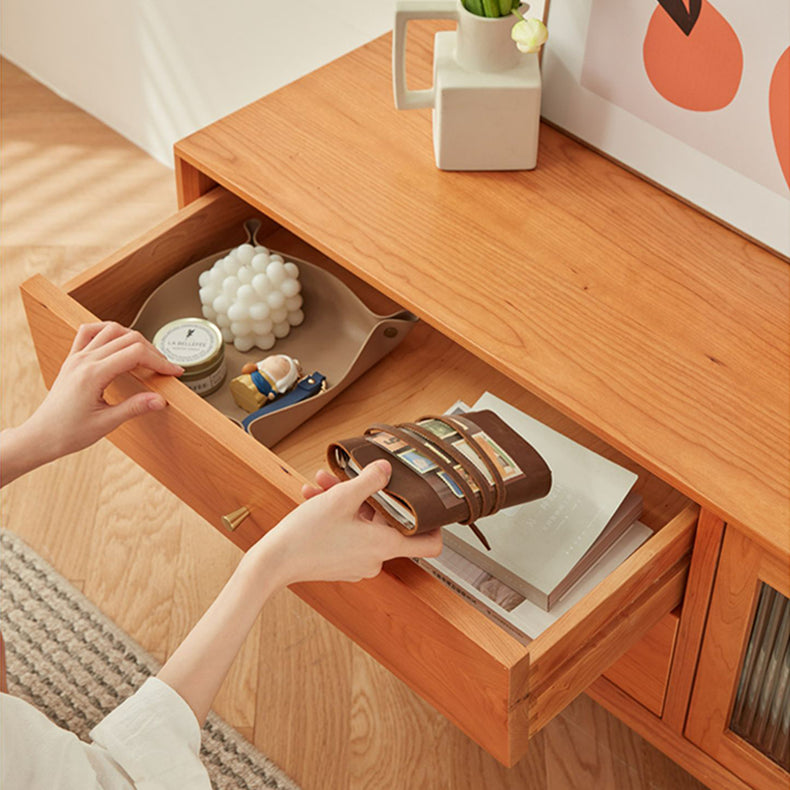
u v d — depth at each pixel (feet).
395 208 3.86
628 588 3.24
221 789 4.43
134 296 4.25
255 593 2.83
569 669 3.18
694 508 3.38
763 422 3.26
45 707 4.72
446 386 4.13
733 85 3.50
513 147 3.92
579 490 3.58
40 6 7.13
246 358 4.26
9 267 6.44
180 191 4.29
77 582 5.11
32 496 5.41
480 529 3.49
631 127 3.88
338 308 4.37
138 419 3.66
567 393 3.33
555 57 4.00
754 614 3.44
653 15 3.59
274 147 4.07
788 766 3.86
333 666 4.82
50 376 4.09
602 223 3.81
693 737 4.10
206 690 2.77
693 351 3.43
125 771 2.65
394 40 3.81
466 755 4.55
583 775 4.49
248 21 5.77
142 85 6.78
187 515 5.35
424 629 3.15
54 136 7.29
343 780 4.48
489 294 3.59
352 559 2.97
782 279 3.63
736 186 3.68
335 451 3.28
